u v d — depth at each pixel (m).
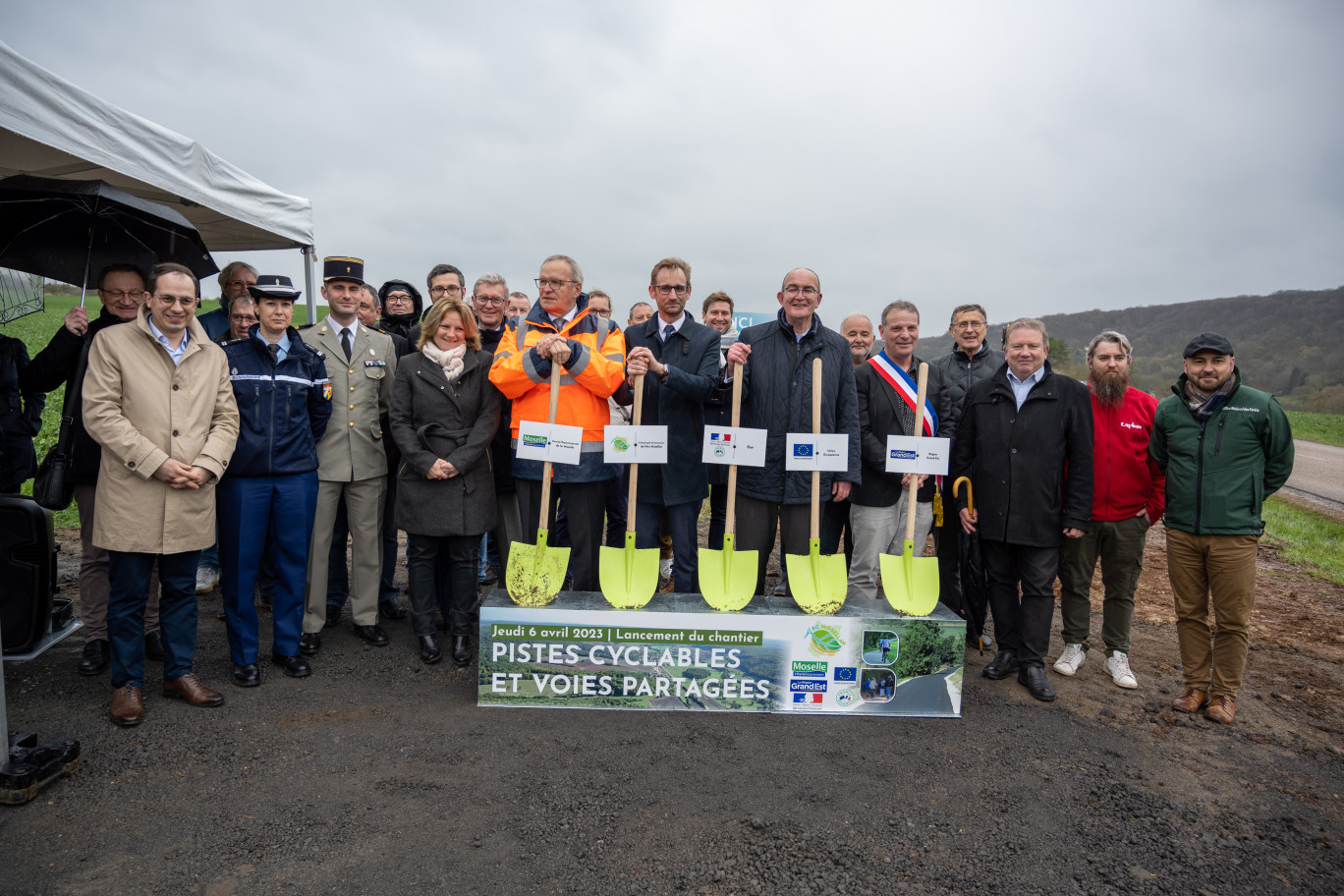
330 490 3.81
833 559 3.39
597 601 3.34
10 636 3.21
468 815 2.47
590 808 2.54
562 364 3.46
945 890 2.20
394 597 4.48
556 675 3.25
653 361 3.45
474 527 3.69
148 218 3.75
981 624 4.14
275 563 3.53
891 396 4.03
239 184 4.95
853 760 2.94
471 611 3.82
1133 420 3.72
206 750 2.83
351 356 3.90
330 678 3.54
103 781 2.59
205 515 3.10
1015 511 3.66
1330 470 17.89
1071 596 3.91
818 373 3.39
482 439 3.70
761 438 3.35
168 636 3.18
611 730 3.10
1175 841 2.50
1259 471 3.29
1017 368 3.67
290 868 2.17
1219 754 3.14
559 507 4.95
